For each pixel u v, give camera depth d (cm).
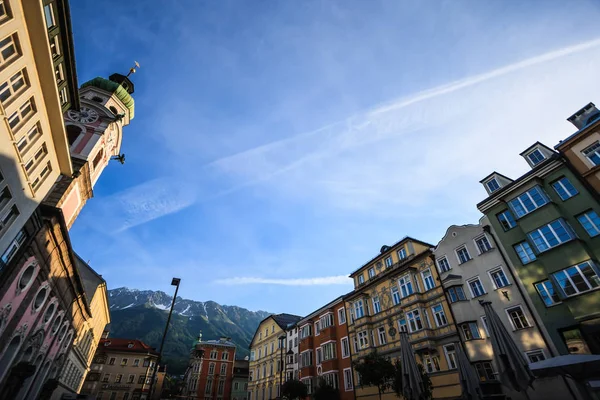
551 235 1895
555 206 1917
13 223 1441
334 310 3766
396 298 2845
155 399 7069
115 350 6931
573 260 1761
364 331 3070
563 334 1745
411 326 2566
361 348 3045
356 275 3616
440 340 2322
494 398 1343
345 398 3106
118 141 4084
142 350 7144
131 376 6806
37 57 1373
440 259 2564
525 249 2059
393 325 2783
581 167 1873
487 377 1956
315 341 3941
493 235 2255
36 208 1625
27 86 1377
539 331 1834
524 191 2098
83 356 4391
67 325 2828
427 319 2483
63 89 1922
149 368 7056
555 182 1989
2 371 1727
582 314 1659
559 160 1977
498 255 2184
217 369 7112
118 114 3825
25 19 1261
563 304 1778
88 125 3494
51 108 1556
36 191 1625
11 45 1241
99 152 3581
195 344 7844
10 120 1352
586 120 2047
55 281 2136
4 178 1331
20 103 1342
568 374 1166
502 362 1195
